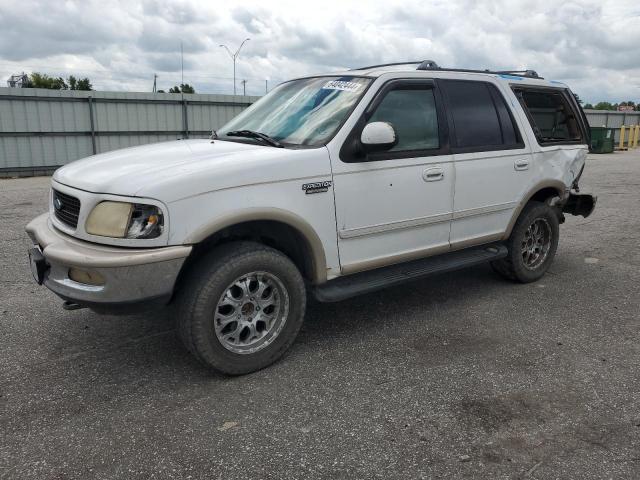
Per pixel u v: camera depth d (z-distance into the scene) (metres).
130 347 3.92
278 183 3.42
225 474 2.56
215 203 3.18
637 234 7.70
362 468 2.60
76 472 2.56
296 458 2.67
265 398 3.23
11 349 3.87
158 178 3.09
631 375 3.50
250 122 4.39
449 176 4.35
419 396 3.25
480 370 3.57
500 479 2.52
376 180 3.89
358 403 3.17
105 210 3.09
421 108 4.25
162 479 2.52
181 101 20.48
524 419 3.00
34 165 18.00
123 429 2.91
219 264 3.26
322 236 3.68
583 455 2.69
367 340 4.05
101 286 3.05
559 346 3.95
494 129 4.76
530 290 5.21
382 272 4.17
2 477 2.52
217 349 3.34
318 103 4.09
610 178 14.93
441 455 2.69
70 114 18.38
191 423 2.97
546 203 5.38
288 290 3.57
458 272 5.79
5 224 8.29
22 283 5.30
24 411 3.08
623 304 4.82
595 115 33.00
